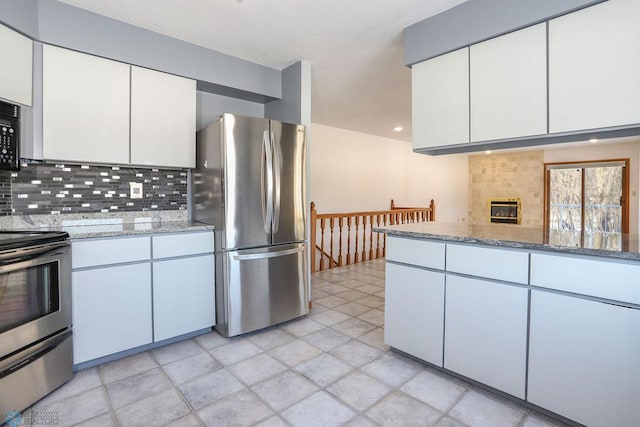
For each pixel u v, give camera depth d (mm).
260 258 2693
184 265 2508
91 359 2125
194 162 2877
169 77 2699
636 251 1408
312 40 2723
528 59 1967
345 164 6137
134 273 2277
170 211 3035
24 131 2131
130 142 2521
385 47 2836
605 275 1462
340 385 1961
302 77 3121
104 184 2707
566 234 2018
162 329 2412
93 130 2363
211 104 3221
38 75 2160
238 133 2572
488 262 1824
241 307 2605
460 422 1642
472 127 2191
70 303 2006
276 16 2357
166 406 1764
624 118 1685
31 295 1763
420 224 2715
